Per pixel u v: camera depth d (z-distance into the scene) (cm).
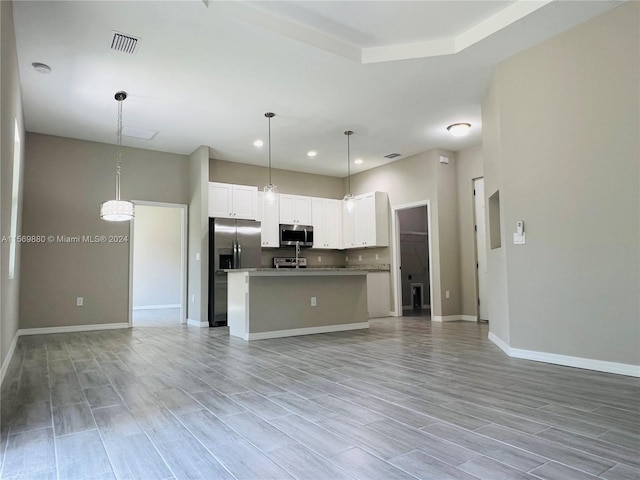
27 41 353
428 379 311
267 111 512
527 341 380
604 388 281
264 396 273
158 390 289
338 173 838
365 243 773
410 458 180
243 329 511
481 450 187
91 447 196
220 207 680
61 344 479
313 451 188
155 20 326
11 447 196
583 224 341
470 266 677
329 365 362
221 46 364
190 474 169
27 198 566
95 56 379
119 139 595
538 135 373
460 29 371
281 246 761
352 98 477
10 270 388
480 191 667
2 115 251
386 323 648
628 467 169
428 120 549
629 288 315
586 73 340
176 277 1020
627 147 318
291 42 359
